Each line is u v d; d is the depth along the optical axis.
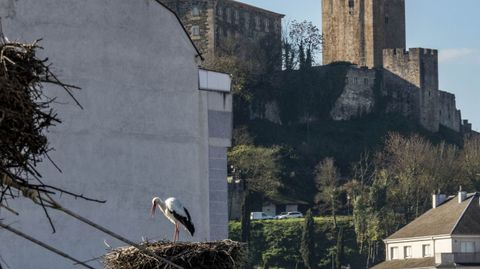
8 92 12.62
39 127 13.02
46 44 28.81
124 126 29.75
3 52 12.87
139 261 19.11
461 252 114.94
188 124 30.88
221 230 31.77
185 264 19.20
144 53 30.27
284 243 170.38
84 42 29.30
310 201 199.88
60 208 13.70
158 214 29.94
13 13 28.42
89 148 29.06
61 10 29.03
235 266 19.64
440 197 126.25
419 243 121.06
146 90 30.25
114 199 29.30
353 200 186.25
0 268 23.77
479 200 122.25
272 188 195.50
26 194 13.39
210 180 31.66
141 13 30.28
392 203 184.75
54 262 27.88
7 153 12.77
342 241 172.00
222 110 31.89
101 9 29.61
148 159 30.09
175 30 30.83
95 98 29.33
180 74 30.88
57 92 28.66
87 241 28.58
